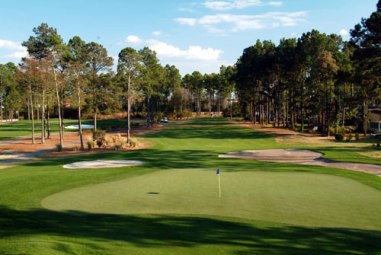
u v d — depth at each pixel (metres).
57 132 75.50
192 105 181.88
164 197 17.45
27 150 46.84
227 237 12.05
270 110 112.44
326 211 14.83
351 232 12.43
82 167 29.33
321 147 45.12
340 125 73.06
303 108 80.25
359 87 66.25
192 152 39.84
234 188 19.30
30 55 50.56
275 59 75.88
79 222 13.88
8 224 14.04
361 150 40.78
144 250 10.96
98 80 56.41
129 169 27.39
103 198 17.53
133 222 13.66
